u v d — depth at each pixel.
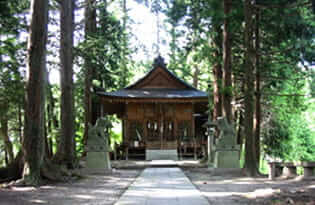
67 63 16.80
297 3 13.41
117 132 40.22
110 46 28.06
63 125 16.31
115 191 9.64
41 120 11.45
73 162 16.00
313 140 27.66
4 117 20.83
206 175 14.18
